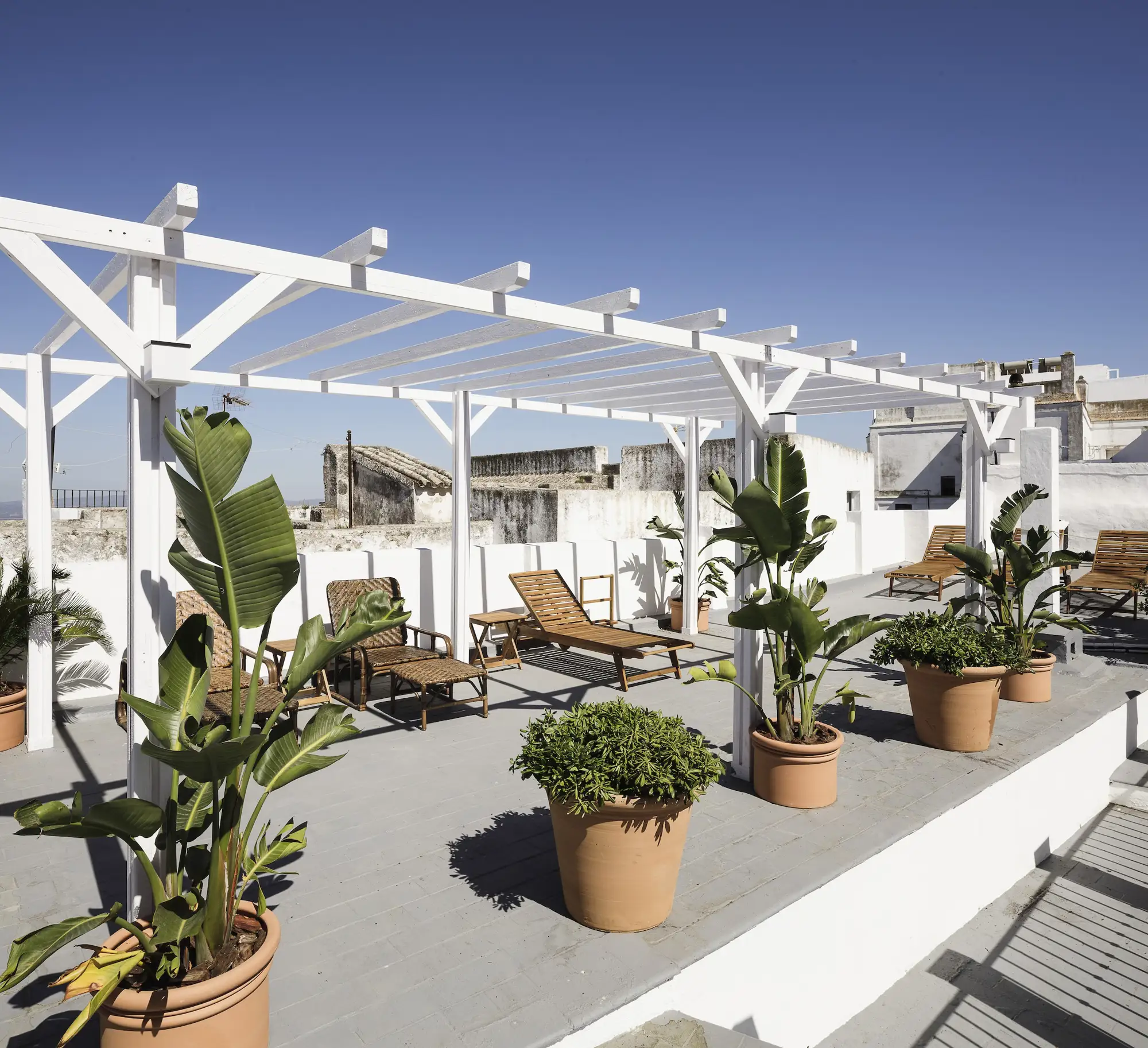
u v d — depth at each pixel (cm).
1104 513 1383
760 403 509
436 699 687
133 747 285
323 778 502
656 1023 290
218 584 251
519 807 454
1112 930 481
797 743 453
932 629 566
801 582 1388
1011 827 524
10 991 288
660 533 1088
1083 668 764
